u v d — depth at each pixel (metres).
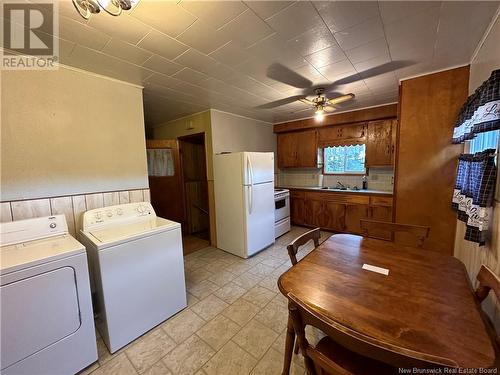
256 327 1.85
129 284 1.72
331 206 4.27
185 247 3.84
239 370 1.46
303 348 0.93
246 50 1.78
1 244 1.55
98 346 1.70
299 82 2.49
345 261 1.41
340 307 0.98
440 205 2.31
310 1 1.25
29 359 1.29
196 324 1.91
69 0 1.19
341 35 1.59
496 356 0.71
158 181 4.17
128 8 1.04
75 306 1.45
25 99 1.75
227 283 2.57
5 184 1.68
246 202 3.17
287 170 5.46
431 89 2.27
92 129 2.12
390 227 1.88
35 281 1.30
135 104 2.44
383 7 1.31
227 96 2.93
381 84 2.60
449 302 0.99
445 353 0.73
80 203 2.06
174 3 1.24
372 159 3.90
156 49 1.73
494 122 1.32
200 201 4.97
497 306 1.31
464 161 1.92
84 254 1.49
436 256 1.45
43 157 1.84
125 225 2.10
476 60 1.88
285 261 3.15
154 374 1.45
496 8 1.34
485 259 1.54
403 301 1.00
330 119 4.18
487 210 1.44
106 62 1.91
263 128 4.75
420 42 1.71
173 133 4.33
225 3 1.25
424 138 2.34
